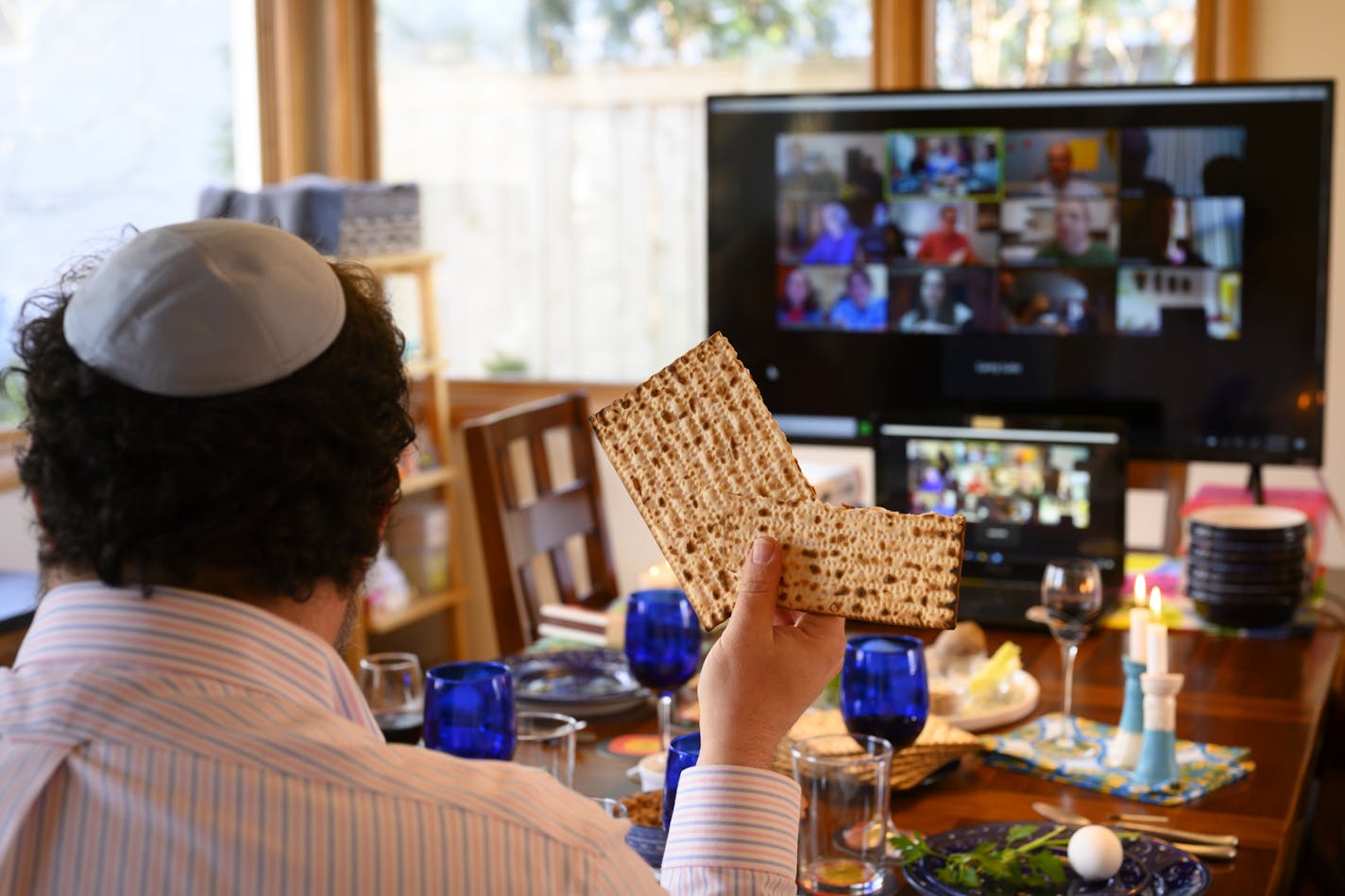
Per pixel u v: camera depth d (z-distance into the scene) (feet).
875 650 4.85
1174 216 8.02
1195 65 10.76
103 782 2.13
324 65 13.33
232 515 2.23
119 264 2.30
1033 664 6.54
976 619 7.16
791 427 8.86
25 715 2.19
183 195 12.87
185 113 12.83
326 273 2.40
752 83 12.19
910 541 2.93
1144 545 11.03
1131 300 8.16
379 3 13.33
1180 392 8.17
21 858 2.11
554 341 13.15
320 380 2.32
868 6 11.69
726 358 3.17
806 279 8.65
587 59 12.71
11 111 11.36
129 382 2.23
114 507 2.20
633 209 12.73
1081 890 3.97
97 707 2.18
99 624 2.25
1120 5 10.98
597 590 8.73
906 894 4.10
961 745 4.96
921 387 8.57
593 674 6.23
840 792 4.03
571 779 4.56
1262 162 7.85
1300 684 6.17
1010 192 8.24
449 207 13.35
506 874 2.21
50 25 11.64
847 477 8.99
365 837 2.15
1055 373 8.34
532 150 13.01
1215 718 5.68
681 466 3.14
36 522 2.37
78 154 11.94
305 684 2.33
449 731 4.44
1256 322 7.99
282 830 2.12
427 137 13.35
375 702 5.12
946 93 8.25
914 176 8.37
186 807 2.12
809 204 8.57
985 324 8.41
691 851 2.95
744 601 2.98
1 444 11.03
